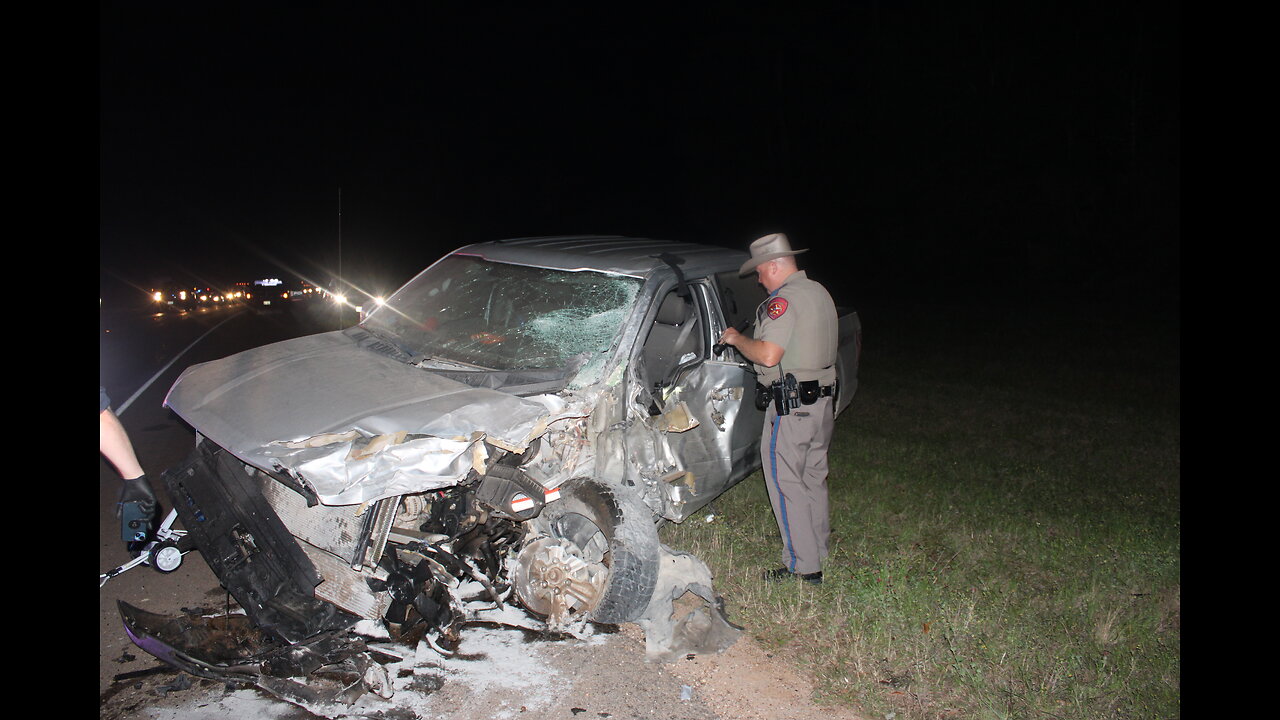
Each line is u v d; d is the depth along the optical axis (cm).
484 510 366
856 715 337
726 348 470
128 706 321
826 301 430
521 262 487
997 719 332
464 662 358
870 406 876
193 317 1903
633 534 371
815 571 436
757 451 493
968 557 485
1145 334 1472
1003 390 974
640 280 448
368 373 405
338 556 342
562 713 329
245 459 337
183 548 364
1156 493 610
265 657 338
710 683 354
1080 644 390
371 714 321
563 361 418
